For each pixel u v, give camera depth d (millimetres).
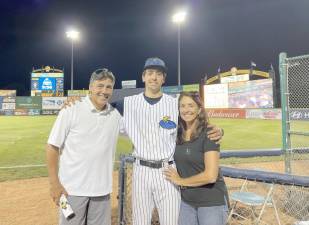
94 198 3119
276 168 8820
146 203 3264
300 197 4973
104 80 3051
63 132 3043
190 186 3008
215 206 2953
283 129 5820
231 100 30781
